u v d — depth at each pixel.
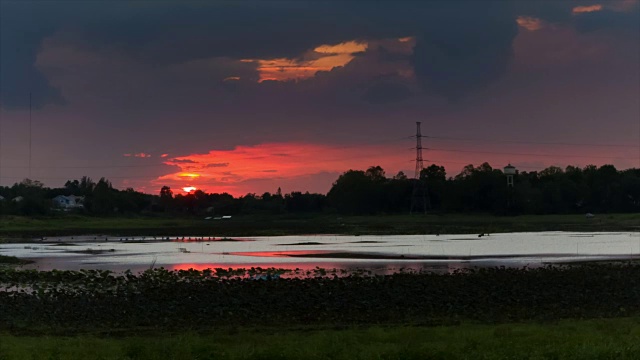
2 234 162.62
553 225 194.62
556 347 24.14
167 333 31.66
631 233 151.88
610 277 53.81
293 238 141.62
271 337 29.02
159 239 139.12
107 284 53.59
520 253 88.62
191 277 58.91
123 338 30.23
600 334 27.48
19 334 31.70
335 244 116.12
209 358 23.77
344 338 27.50
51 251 101.06
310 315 37.09
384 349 24.47
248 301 41.81
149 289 48.47
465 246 105.75
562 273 57.44
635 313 37.28
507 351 23.84
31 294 47.22
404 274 57.88
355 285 49.25
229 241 130.00
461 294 44.12
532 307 39.44
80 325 34.50
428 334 28.33
